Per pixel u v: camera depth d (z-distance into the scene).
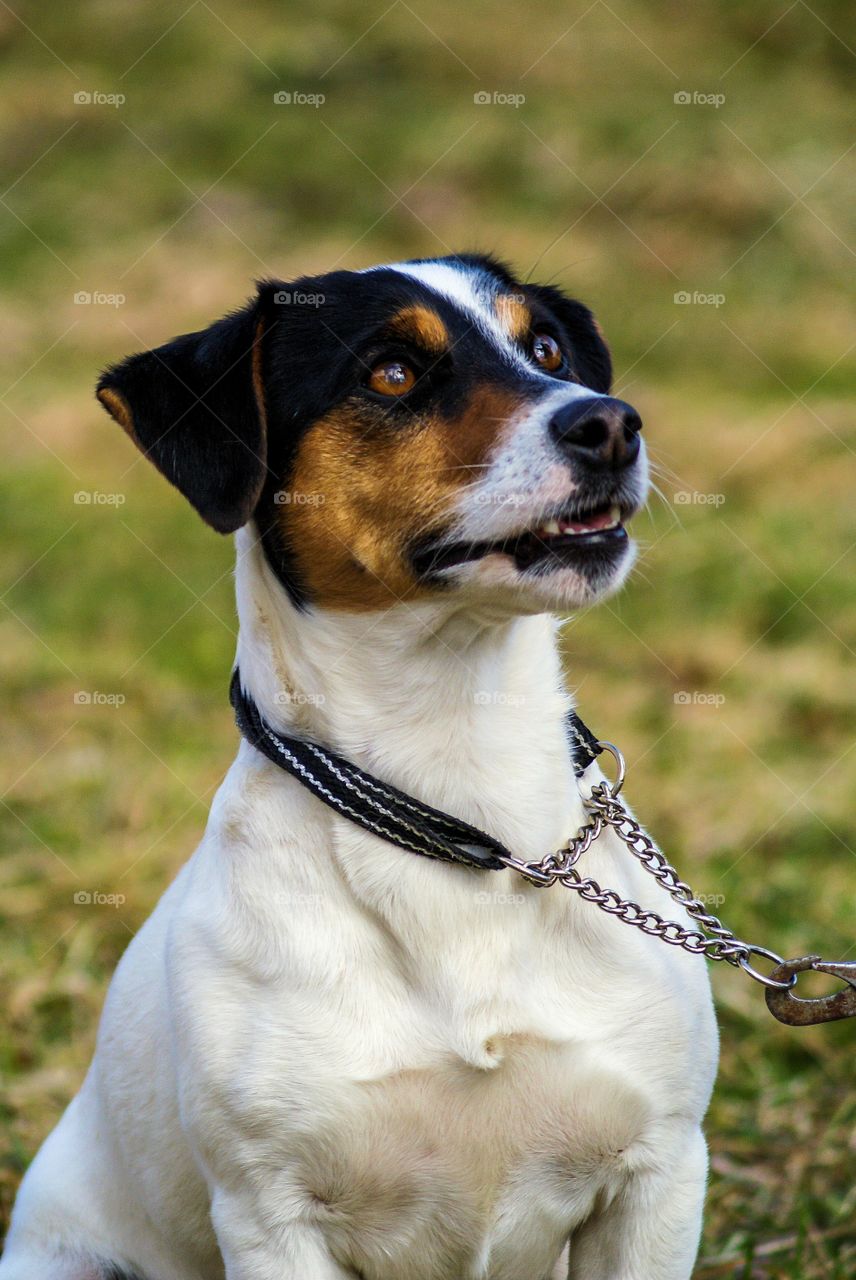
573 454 4.53
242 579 4.93
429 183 22.52
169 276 20.70
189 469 4.89
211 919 4.70
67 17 27.36
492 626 4.77
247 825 4.74
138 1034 5.21
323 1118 4.51
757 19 27.03
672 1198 4.69
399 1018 4.54
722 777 10.05
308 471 4.83
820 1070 7.18
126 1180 5.38
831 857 9.02
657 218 21.61
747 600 12.95
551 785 4.79
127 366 5.10
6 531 14.93
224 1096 4.57
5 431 17.25
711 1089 4.91
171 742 10.66
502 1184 4.66
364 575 4.71
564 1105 4.57
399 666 4.71
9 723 11.09
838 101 24.83
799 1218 6.05
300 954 4.56
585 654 12.15
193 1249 5.28
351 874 4.58
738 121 23.70
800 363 18.80
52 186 23.11
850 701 11.30
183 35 26.64
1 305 20.34
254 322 4.92
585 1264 4.86
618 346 19.06
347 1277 4.79
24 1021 7.66
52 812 9.66
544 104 24.36
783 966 4.69
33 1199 5.66
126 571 14.05
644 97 24.44
